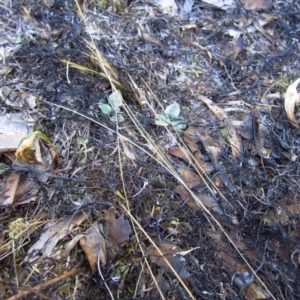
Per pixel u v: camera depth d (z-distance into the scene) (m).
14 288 0.31
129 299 0.31
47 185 0.37
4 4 0.51
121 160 0.39
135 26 0.51
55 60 0.45
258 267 0.35
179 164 0.40
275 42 0.53
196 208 0.37
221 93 0.46
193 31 0.52
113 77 0.45
